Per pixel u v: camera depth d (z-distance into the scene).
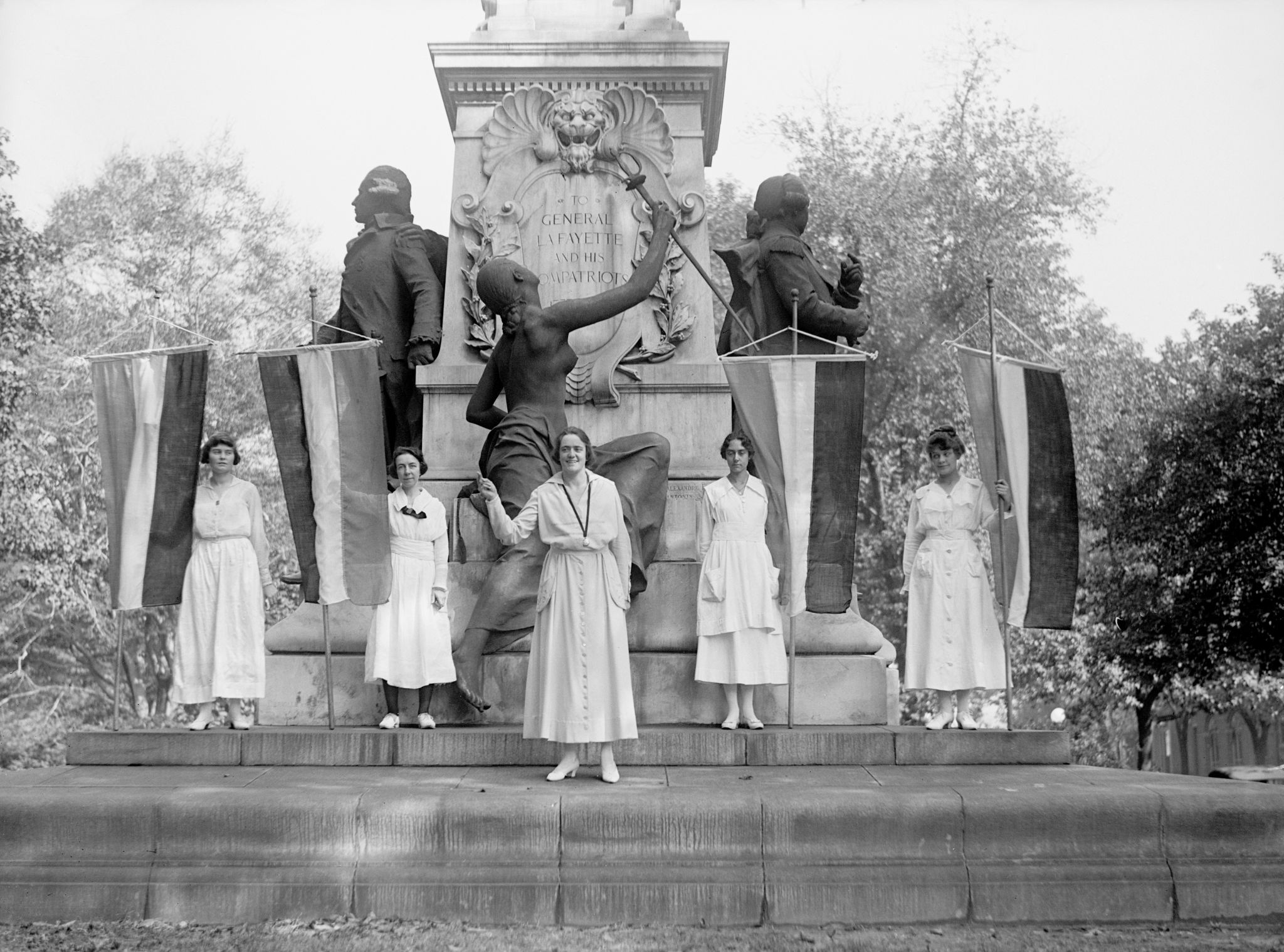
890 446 23.81
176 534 8.45
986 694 22.55
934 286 24.45
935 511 8.66
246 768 7.66
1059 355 24.02
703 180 10.43
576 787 6.78
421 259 10.47
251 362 24.88
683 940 5.70
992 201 25.06
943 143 25.36
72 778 7.18
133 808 6.27
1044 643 22.05
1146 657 21.58
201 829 6.24
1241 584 21.34
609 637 7.06
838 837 6.25
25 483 22.45
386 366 10.30
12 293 23.66
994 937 5.81
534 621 8.99
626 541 7.18
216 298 25.77
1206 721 28.80
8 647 23.14
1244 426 21.95
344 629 9.37
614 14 10.75
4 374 22.78
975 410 8.69
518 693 9.00
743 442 8.59
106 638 23.25
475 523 9.37
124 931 5.83
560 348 9.40
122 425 8.51
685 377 10.05
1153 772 7.55
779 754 7.88
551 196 10.38
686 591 9.27
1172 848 6.32
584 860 6.18
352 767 7.73
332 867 6.18
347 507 8.38
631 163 10.41
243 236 26.42
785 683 8.47
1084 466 23.16
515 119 10.48
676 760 7.87
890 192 25.09
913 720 22.81
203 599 8.38
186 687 8.34
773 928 5.96
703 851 6.21
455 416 10.09
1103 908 6.13
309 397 8.49
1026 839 6.29
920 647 8.59
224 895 6.07
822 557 8.51
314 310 8.86
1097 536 23.28
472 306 10.25
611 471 9.36
